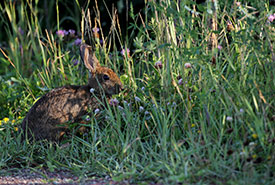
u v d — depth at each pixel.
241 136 5.27
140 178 5.05
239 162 4.95
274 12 6.40
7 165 5.94
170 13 5.89
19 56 9.99
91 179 5.29
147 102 6.34
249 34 5.84
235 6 6.21
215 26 6.50
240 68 5.97
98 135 6.27
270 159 4.74
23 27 10.48
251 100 5.54
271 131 4.96
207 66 5.84
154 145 5.82
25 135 6.44
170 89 6.05
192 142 5.14
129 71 6.89
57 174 5.55
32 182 5.25
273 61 5.49
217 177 4.78
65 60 8.23
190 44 6.40
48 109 6.45
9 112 7.36
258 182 4.47
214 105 5.59
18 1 10.95
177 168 4.95
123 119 6.24
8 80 9.03
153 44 6.81
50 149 6.12
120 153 5.59
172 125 5.61
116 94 6.70
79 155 6.11
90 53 6.90
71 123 6.45
